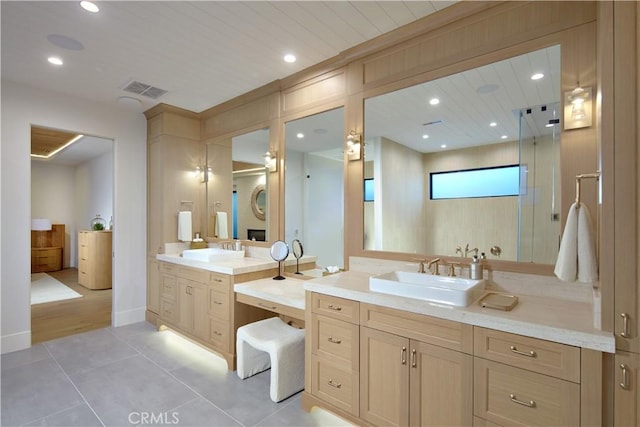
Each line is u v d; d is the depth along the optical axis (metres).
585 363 1.30
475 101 2.12
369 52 2.53
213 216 4.05
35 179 7.48
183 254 3.71
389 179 2.50
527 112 1.93
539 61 1.88
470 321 1.56
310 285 2.20
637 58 1.25
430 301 1.75
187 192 4.11
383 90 2.48
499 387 1.50
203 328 3.20
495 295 1.86
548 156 1.86
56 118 3.47
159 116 3.95
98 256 5.84
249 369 2.71
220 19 2.19
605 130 1.30
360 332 1.96
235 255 3.50
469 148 2.15
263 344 2.43
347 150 2.70
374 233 2.57
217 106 3.85
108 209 6.47
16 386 2.54
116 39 2.43
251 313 3.00
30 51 2.61
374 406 1.90
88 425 2.07
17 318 3.23
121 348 3.29
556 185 1.83
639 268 1.24
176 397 2.40
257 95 3.39
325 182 2.88
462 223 2.19
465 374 1.59
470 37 2.09
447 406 1.64
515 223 1.98
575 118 1.72
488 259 2.06
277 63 2.83
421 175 2.37
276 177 3.27
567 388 1.34
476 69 2.09
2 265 3.15
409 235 2.40
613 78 1.29
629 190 1.26
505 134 2.02
